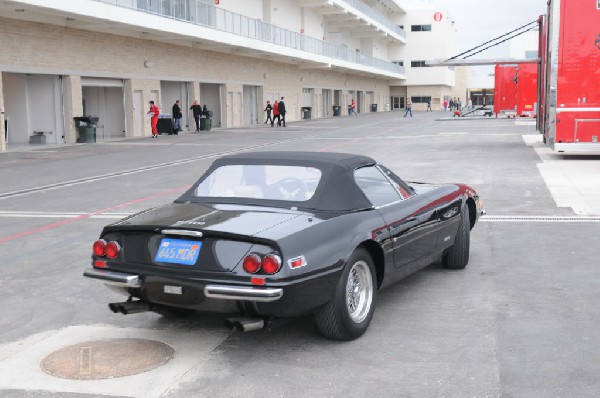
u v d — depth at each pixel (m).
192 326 5.10
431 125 39.66
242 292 4.06
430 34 88.00
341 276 4.52
